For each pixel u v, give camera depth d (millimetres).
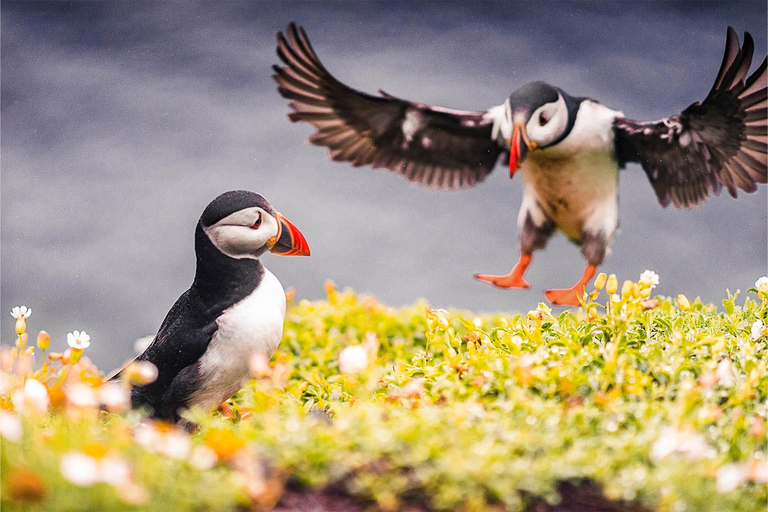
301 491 5344
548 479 5336
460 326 10883
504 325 7836
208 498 5031
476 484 5273
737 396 6320
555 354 6965
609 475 5418
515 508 5188
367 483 5254
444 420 5828
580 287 11828
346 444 5523
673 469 5422
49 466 5137
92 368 8406
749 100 9664
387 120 11953
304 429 5711
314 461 5434
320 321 10922
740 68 9461
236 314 7332
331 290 12133
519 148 10969
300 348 10352
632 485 5316
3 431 5379
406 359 9688
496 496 5246
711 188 11008
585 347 7113
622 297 7246
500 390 6547
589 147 11273
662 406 6234
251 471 5148
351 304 11906
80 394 5828
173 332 7434
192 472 5336
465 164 12469
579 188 11656
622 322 7156
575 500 5363
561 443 5676
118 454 5211
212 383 7379
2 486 5039
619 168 11711
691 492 5320
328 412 7348
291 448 5500
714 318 7934
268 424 5895
